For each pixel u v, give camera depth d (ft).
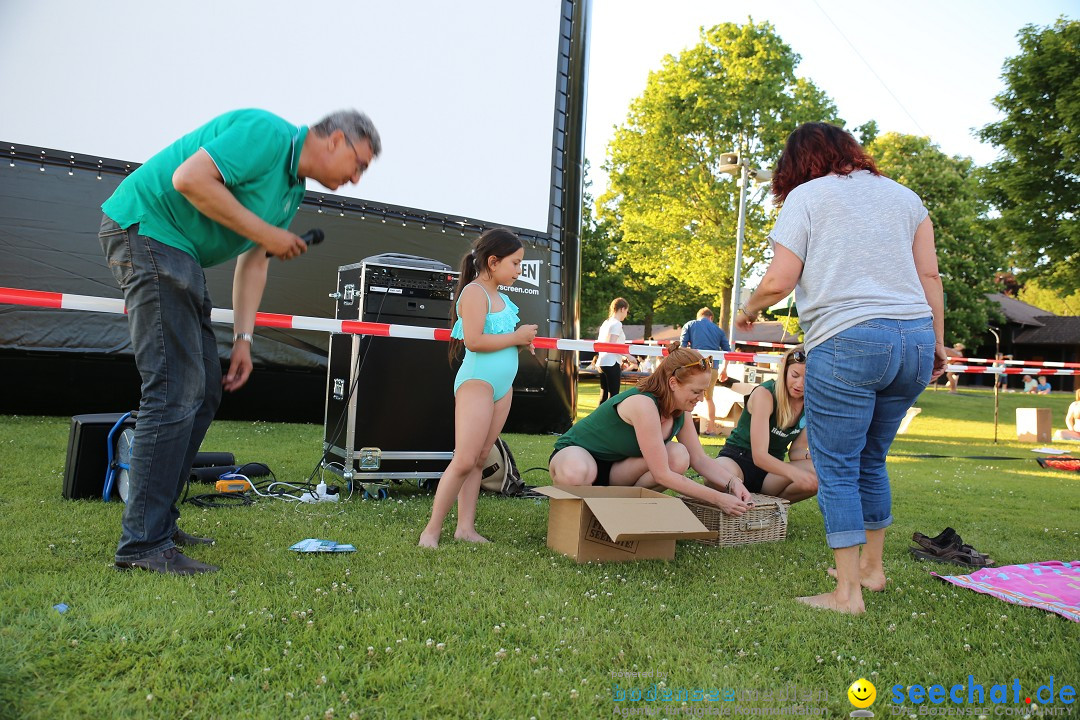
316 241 7.16
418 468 12.28
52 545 7.55
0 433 15.11
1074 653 6.09
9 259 16.52
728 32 72.95
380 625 5.85
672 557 9.00
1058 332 126.00
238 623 5.71
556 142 22.94
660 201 75.15
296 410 20.66
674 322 117.50
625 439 10.18
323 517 9.88
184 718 4.35
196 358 7.22
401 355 12.14
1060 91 47.62
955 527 11.74
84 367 17.60
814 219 7.16
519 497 12.67
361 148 7.57
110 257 7.02
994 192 52.60
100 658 4.99
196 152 6.57
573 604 6.74
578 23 23.53
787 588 7.82
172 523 7.66
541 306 22.48
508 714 4.60
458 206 21.15
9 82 16.28
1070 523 12.64
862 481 7.90
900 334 6.88
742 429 11.67
